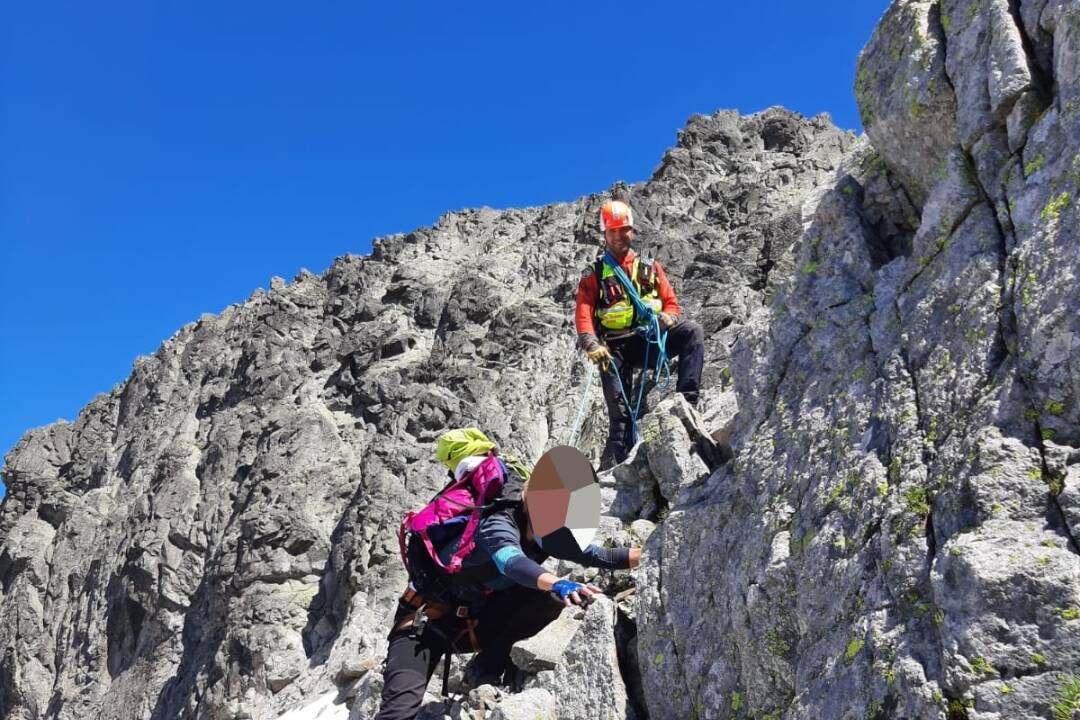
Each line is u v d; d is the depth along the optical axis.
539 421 25.27
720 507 6.07
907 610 4.44
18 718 32.81
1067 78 4.97
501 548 5.08
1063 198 4.70
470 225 39.38
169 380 42.84
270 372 33.09
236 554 25.55
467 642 5.75
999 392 4.55
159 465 34.03
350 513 24.02
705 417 8.77
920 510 4.61
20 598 36.38
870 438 5.19
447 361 28.53
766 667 5.22
